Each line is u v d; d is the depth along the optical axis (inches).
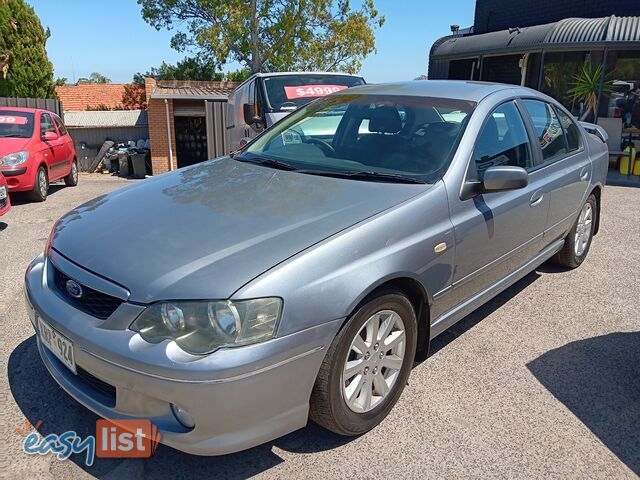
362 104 154.8
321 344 94.8
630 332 158.2
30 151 350.6
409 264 109.0
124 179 600.1
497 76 703.1
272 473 100.1
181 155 732.7
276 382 90.5
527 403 122.9
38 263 117.7
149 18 1081.4
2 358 136.0
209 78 1253.7
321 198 114.7
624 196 365.4
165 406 89.7
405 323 114.0
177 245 98.4
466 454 106.0
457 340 151.9
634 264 215.9
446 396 124.8
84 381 101.0
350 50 1015.0
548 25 534.9
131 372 87.9
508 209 140.3
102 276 95.5
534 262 169.6
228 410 87.0
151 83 745.6
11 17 671.1
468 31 900.0
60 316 98.2
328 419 102.0
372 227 104.4
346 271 98.0
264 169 136.4
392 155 133.5
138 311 89.4
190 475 99.7
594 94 536.7
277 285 89.9
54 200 370.6
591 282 195.9
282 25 970.7
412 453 105.9
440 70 709.9
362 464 102.7
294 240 97.9
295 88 317.7
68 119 719.1
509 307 174.4
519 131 154.9
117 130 701.3
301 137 153.4
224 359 85.3
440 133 134.7
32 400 119.3
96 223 112.9
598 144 209.3
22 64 686.5
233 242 98.0
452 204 121.9
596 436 112.3
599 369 137.7
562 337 154.6
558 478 100.4
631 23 474.9
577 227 198.5
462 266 127.1
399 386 116.8
